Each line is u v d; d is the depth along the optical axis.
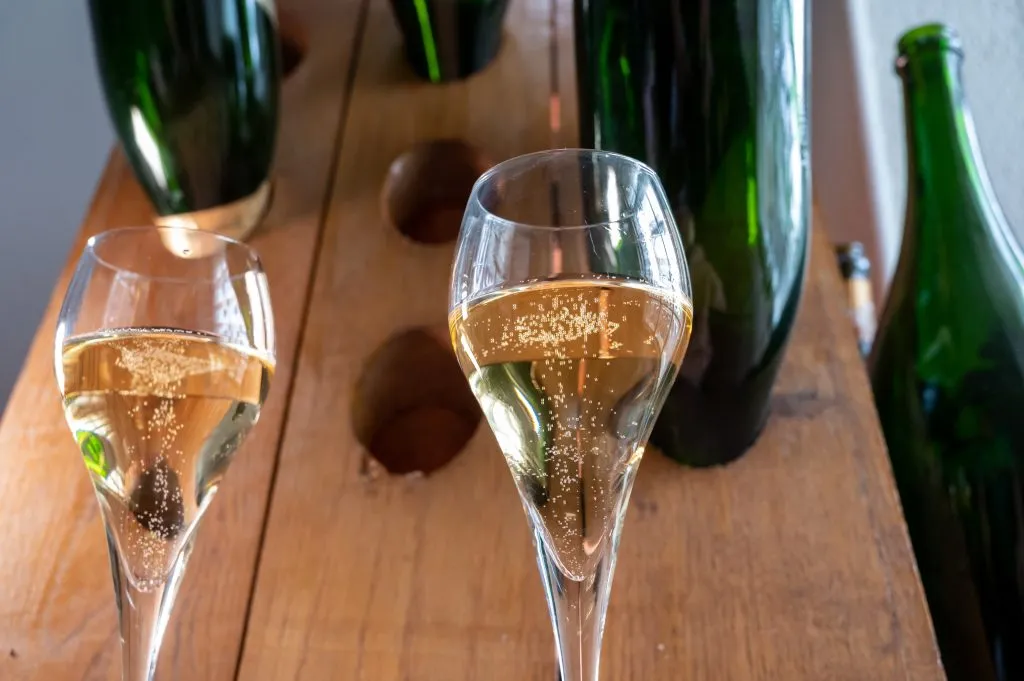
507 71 0.63
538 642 0.47
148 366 0.45
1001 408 0.55
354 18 0.66
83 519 0.50
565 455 0.40
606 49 0.48
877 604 0.47
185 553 0.45
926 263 0.60
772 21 0.47
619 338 0.40
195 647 0.47
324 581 0.49
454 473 0.51
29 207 0.87
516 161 0.44
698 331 0.47
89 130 0.88
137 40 0.53
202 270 0.47
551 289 0.41
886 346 0.61
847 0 0.81
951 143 0.61
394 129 0.61
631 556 0.48
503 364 0.41
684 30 0.46
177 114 0.54
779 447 0.51
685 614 0.47
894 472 0.57
